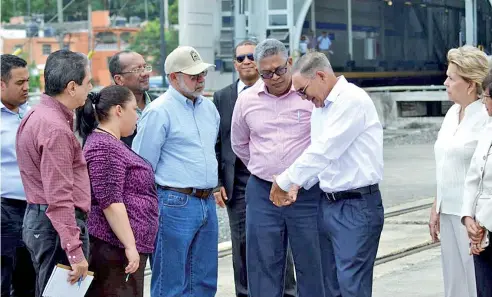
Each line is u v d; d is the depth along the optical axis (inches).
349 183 216.4
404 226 394.6
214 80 877.2
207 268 242.7
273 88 232.2
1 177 229.5
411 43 1153.4
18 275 239.1
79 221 191.9
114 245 199.9
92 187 197.8
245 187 259.3
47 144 185.9
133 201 201.6
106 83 873.5
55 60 193.0
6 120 230.4
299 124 233.5
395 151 759.1
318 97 216.7
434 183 545.6
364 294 218.5
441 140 215.0
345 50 1004.6
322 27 962.1
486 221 194.7
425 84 1182.3
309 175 215.2
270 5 906.7
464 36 1255.5
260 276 239.3
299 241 235.9
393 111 1019.3
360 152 216.2
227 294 287.7
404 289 287.1
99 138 199.6
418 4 1163.3
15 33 867.4
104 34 874.8
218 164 261.3
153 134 232.7
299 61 217.3
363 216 217.0
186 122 235.8
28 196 194.1
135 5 876.0
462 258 215.3
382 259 328.2
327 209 221.6
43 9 871.1
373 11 1069.8
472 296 216.7
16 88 227.1
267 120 235.3
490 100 196.4
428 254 338.0
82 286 189.3
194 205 236.4
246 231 243.1
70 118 195.0
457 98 209.0
